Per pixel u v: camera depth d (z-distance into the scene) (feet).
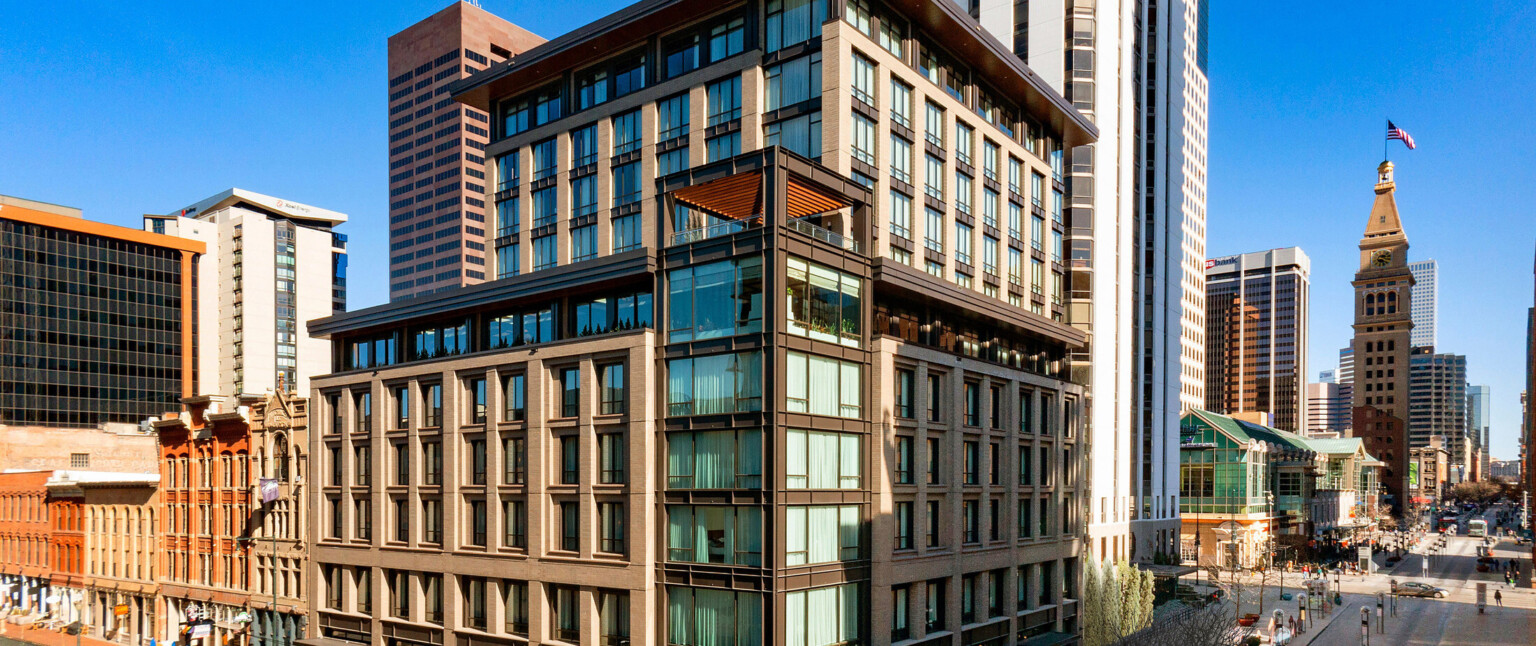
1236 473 415.23
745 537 125.80
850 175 160.35
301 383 587.68
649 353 137.08
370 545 178.19
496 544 155.84
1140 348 349.41
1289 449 496.23
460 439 164.14
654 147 187.62
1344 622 286.25
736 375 128.47
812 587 127.03
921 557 148.97
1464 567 464.24
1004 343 191.21
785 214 127.13
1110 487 299.58
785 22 171.22
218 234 586.86
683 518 133.90
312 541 190.49
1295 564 438.81
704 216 155.22
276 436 204.03
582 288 151.74
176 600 226.99
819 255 132.36
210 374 571.69
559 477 148.66
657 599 134.82
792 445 125.39
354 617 180.24
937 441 159.02
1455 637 259.39
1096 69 296.10
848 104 161.38
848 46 162.30
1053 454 193.47
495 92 220.23
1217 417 444.14
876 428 140.67
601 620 140.77
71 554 260.42
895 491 144.66
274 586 188.24
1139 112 353.92
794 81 168.25
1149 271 356.59
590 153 201.46
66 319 497.87
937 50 191.72
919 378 151.84
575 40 196.75
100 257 516.73
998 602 173.47
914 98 180.75
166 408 535.19
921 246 177.68
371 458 180.55
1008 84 209.36
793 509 125.39
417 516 170.50
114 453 374.02
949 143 188.75
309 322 204.74
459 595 161.99
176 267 550.77
